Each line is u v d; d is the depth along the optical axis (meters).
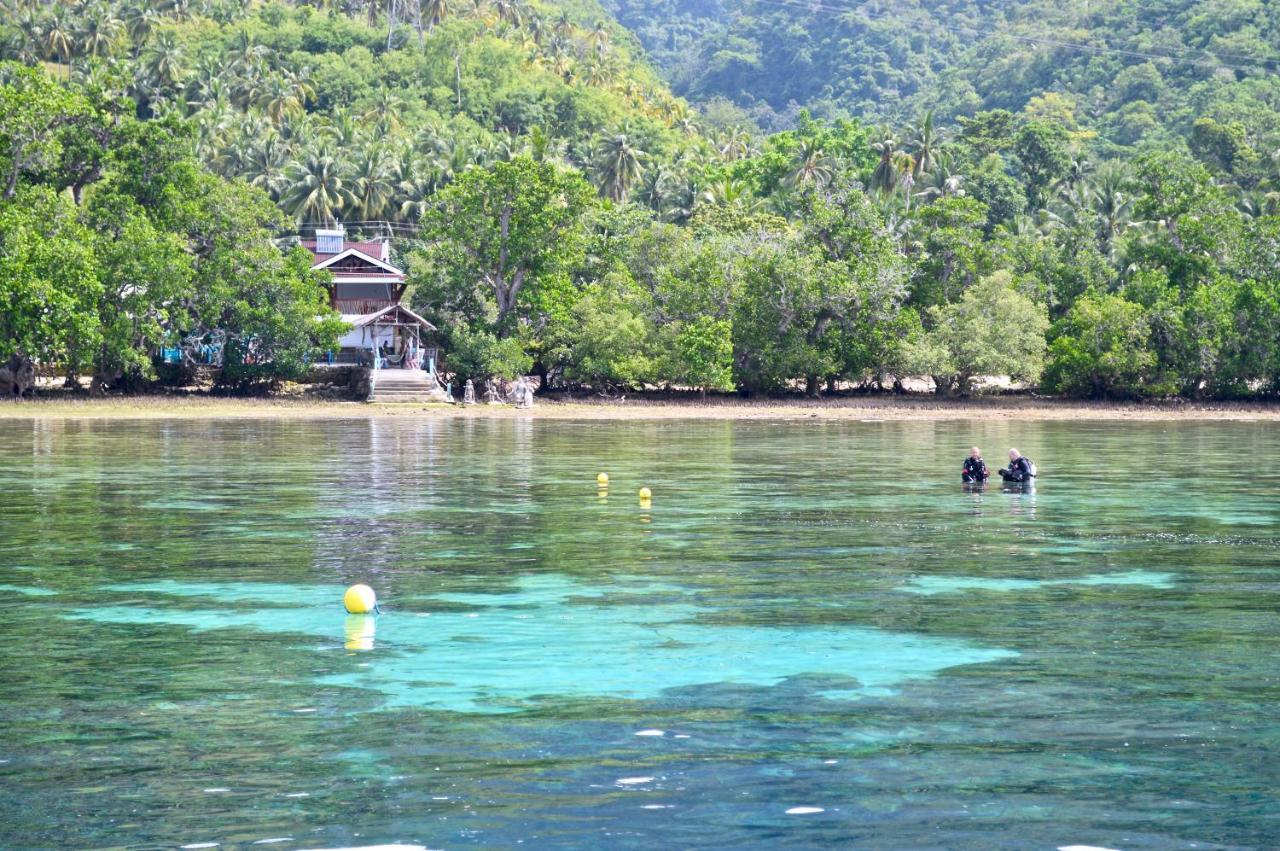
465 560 23.06
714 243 92.25
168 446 50.53
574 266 94.50
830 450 50.69
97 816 10.70
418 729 12.91
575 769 11.77
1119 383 87.81
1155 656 15.88
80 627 17.42
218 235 82.50
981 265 93.06
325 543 25.02
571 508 30.89
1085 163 149.25
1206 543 25.38
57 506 30.80
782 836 10.27
